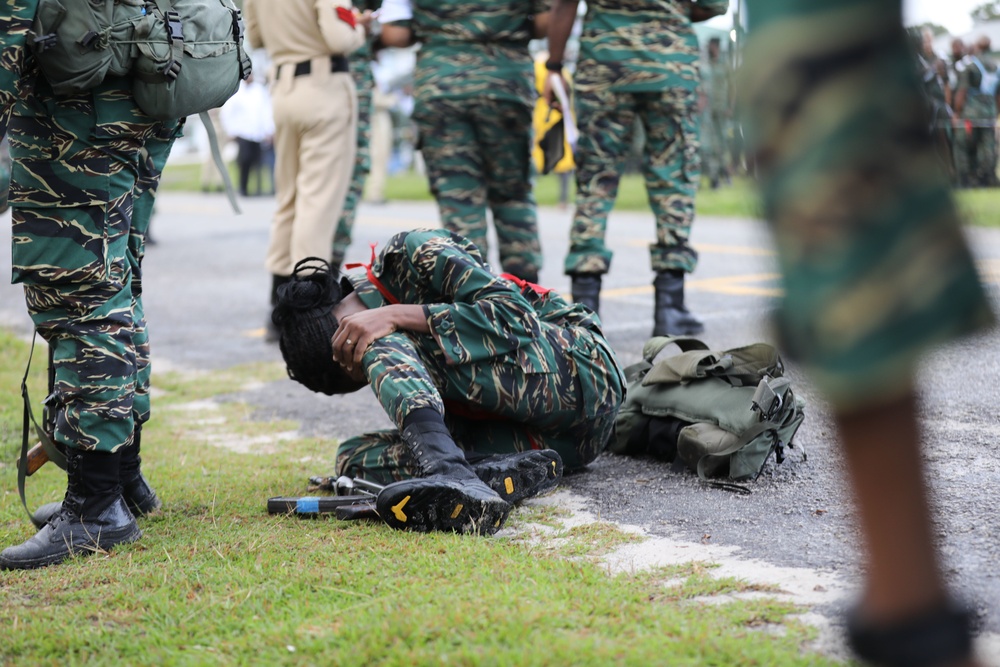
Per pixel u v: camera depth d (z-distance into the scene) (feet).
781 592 18.28
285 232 50.65
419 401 23.31
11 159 21.56
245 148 157.17
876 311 7.02
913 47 7.27
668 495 25.38
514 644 15.55
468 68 46.29
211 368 48.03
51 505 24.22
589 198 46.09
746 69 7.49
